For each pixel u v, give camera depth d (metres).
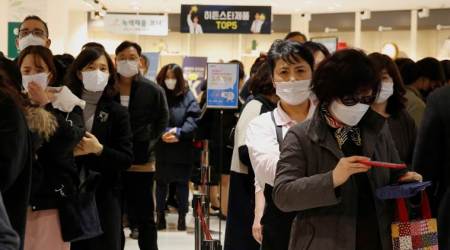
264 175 2.48
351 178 1.96
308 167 2.01
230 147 4.92
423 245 1.97
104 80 3.54
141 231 4.49
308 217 1.99
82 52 3.57
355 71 1.90
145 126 4.41
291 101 2.57
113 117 3.58
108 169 3.44
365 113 2.03
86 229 2.99
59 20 11.02
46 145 2.86
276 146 2.55
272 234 2.36
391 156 2.07
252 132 2.63
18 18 8.41
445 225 2.62
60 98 3.10
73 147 2.97
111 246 3.48
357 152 2.01
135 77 4.50
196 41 15.86
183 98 6.43
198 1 13.23
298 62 2.55
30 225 2.85
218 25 8.55
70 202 2.93
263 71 3.03
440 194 2.71
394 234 1.95
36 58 3.12
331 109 1.98
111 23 12.06
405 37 14.41
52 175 2.89
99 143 3.32
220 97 4.06
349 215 1.94
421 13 13.73
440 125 2.65
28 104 2.69
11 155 2.10
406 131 3.13
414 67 4.22
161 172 6.35
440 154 2.67
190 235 6.19
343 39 14.84
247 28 8.56
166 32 12.12
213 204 7.22
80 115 3.21
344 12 14.50
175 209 7.78
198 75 11.02
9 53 7.12
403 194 1.92
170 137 6.25
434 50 14.11
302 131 2.05
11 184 2.13
